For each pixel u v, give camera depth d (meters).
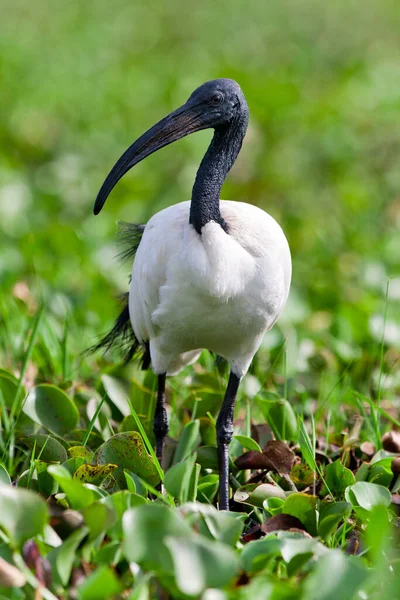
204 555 5.49
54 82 25.06
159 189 18.94
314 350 11.50
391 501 7.61
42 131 22.14
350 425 9.90
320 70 27.66
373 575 5.77
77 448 7.88
